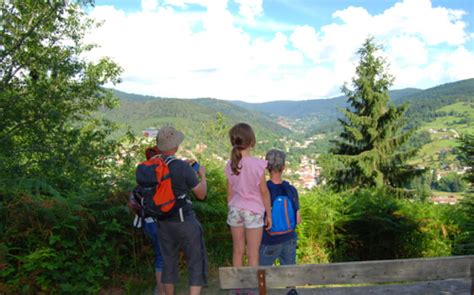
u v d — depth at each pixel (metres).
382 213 5.63
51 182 5.22
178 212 3.13
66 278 3.71
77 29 10.58
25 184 3.96
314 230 5.52
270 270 2.20
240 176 3.38
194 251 3.22
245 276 2.22
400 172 19.89
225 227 5.21
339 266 2.18
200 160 5.82
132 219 4.28
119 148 7.58
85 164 6.75
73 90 10.36
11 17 9.43
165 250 3.25
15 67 9.55
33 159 6.71
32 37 9.36
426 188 19.08
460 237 5.47
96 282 3.83
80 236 3.94
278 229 3.40
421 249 5.64
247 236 3.39
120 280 4.09
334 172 20.36
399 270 2.19
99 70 11.23
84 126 10.09
